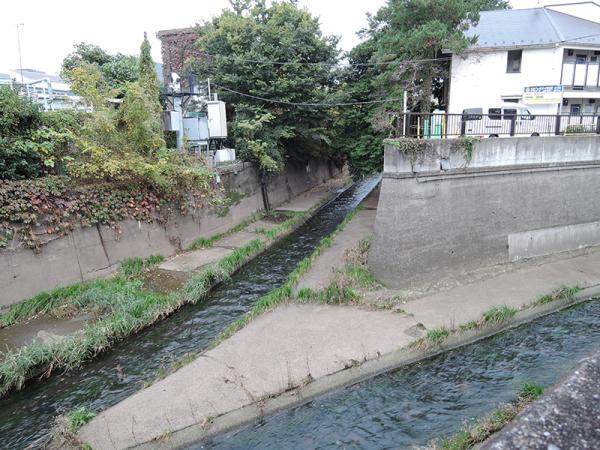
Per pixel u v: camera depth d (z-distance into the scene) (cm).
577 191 1412
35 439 602
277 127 2003
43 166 1092
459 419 631
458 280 1149
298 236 1748
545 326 921
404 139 1066
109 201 1155
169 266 1255
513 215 1286
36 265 962
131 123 1209
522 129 1338
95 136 1164
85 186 1117
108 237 1151
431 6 1527
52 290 980
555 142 1325
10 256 912
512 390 694
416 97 1775
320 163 3219
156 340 884
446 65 2111
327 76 2103
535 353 812
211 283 1149
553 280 1141
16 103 1028
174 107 1764
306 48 1986
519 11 2397
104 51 2172
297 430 621
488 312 916
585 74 2141
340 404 676
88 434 591
